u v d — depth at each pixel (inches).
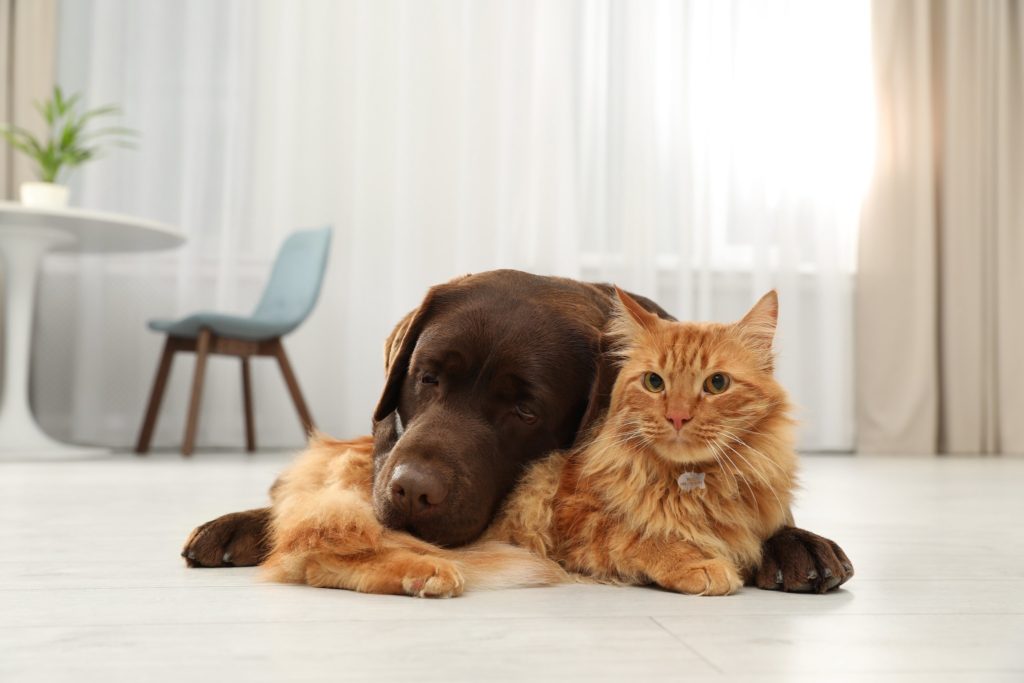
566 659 35.8
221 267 199.3
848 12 210.2
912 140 206.8
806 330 211.2
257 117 204.4
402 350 59.1
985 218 207.6
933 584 53.9
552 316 57.2
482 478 52.4
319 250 185.6
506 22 207.2
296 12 203.0
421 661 35.2
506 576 49.9
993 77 207.9
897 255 206.2
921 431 203.5
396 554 48.5
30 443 168.6
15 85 196.4
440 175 206.7
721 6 209.9
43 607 44.8
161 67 201.0
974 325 205.9
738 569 51.2
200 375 173.2
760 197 206.8
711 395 50.1
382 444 58.0
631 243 206.4
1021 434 204.4
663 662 35.6
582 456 54.7
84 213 155.5
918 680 34.0
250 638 38.6
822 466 166.4
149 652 36.5
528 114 207.3
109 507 92.2
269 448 199.8
